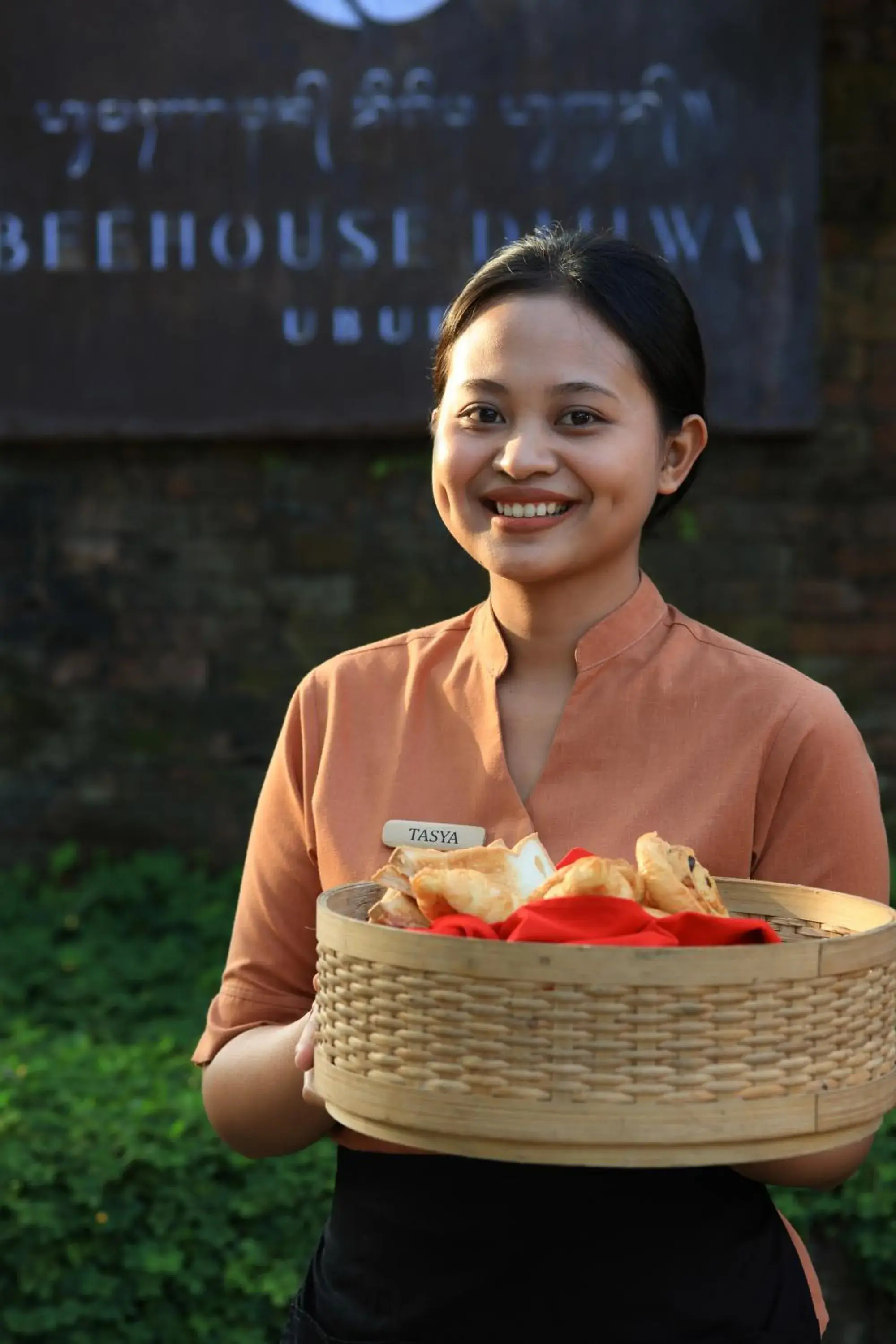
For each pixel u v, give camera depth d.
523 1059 1.27
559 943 1.34
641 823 1.65
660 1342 1.51
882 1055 1.39
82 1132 3.25
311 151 4.81
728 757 1.66
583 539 1.64
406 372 4.82
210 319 4.87
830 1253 3.22
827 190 4.81
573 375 1.61
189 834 5.04
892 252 4.81
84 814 5.06
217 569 5.02
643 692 1.69
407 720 1.76
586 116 4.73
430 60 4.76
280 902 1.82
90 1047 3.83
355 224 4.81
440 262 4.79
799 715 1.66
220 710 5.03
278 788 1.84
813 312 4.72
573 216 4.75
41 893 4.91
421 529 4.96
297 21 4.79
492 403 1.64
